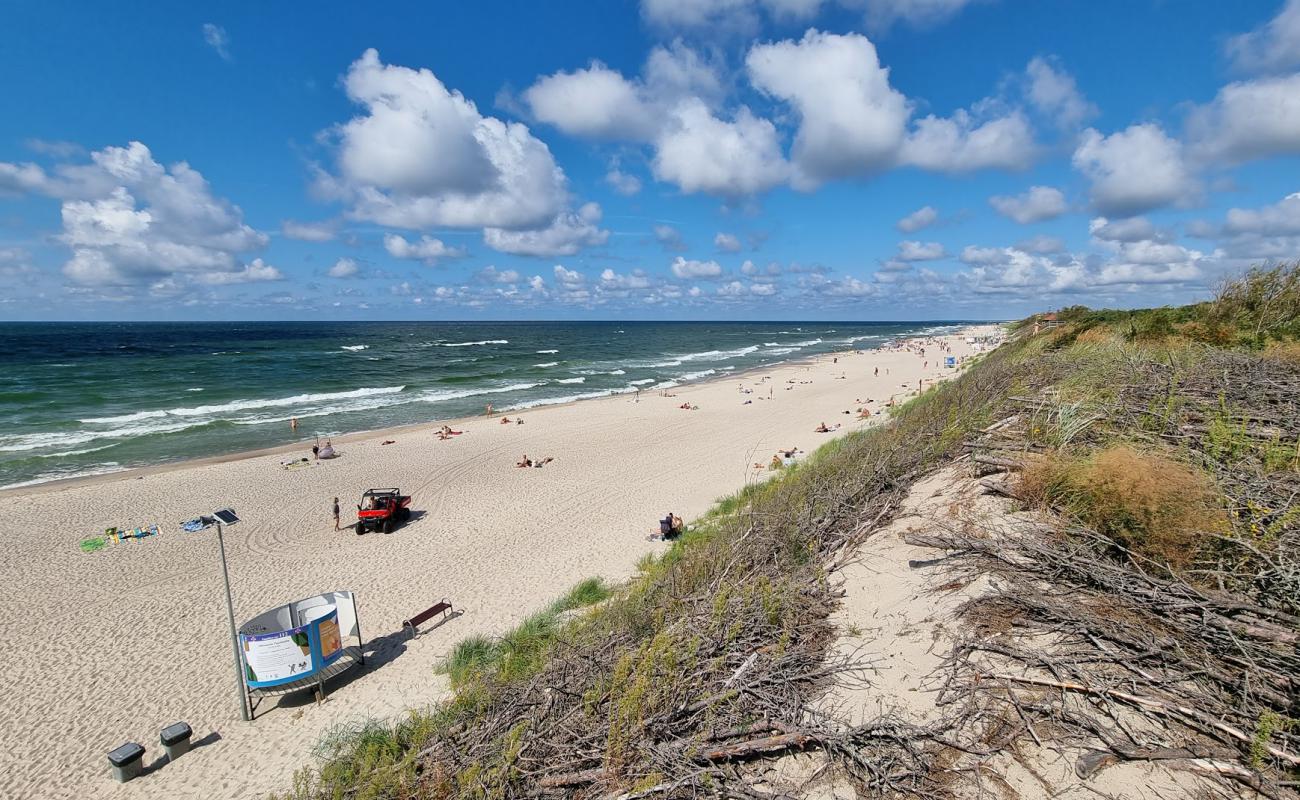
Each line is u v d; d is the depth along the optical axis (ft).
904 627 18.58
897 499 28.68
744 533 30.30
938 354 238.27
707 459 77.00
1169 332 48.52
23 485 70.18
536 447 86.48
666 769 15.06
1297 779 11.23
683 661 18.69
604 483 68.13
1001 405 38.40
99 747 28.02
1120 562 18.34
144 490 67.26
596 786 15.48
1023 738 13.71
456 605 40.34
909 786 13.20
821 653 18.22
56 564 48.32
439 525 56.44
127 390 139.33
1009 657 16.06
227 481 70.74
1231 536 16.97
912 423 46.39
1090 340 61.41
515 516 58.23
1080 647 15.70
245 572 46.65
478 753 18.06
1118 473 19.58
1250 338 41.06
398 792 17.42
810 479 38.29
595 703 18.13
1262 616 14.92
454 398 139.03
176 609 41.01
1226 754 12.23
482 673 27.61
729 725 16.03
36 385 143.33
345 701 30.17
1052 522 21.50
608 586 39.81
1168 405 26.68
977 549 21.08
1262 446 22.40
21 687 32.60
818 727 15.03
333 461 79.51
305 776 21.53
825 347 332.19
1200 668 14.01
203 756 26.99
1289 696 12.80
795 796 13.76
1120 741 13.00
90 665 34.60
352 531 55.47
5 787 25.73
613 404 125.29
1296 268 46.26
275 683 29.45
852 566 23.47
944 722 14.40
